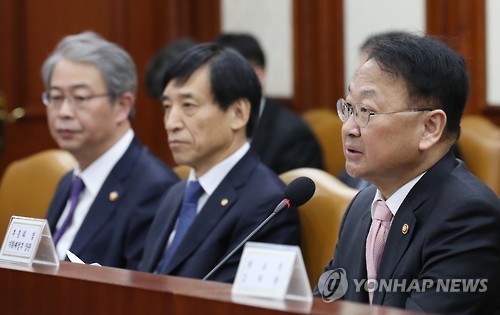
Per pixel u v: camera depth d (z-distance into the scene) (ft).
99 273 18.40
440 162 19.75
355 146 19.63
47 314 18.26
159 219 27.68
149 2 58.03
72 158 35.14
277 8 55.57
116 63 31.24
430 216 19.33
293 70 55.06
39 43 54.34
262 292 15.49
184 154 26.45
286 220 25.36
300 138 41.27
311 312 14.28
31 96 54.24
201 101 26.30
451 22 49.75
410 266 19.17
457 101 19.65
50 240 19.77
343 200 25.40
